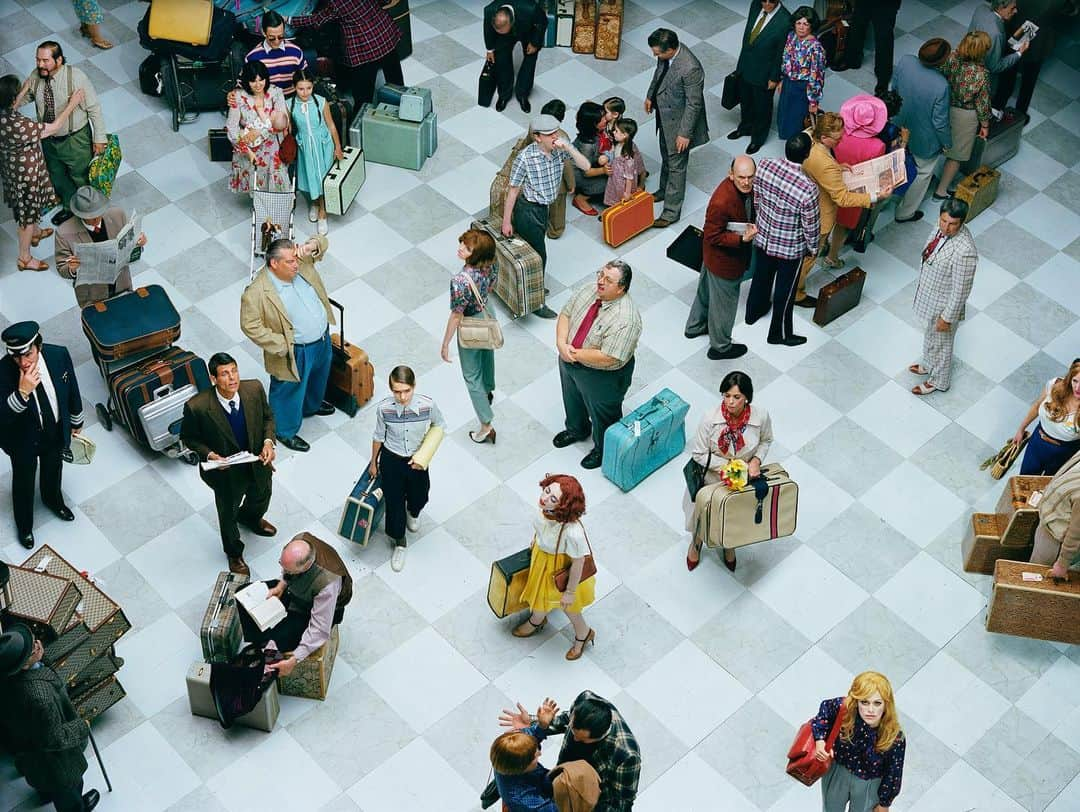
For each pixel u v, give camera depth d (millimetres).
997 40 10273
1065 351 9492
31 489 7754
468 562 7953
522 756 5594
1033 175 10938
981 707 7371
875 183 9164
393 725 7141
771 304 9578
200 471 7352
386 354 9180
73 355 9102
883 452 8719
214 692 6707
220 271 9766
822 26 11609
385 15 10523
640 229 10164
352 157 10086
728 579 7930
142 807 6746
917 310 8766
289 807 6781
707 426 7387
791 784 6973
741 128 11039
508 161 9562
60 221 8539
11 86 9055
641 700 7305
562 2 11719
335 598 6691
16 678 5953
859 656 7578
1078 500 7090
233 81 10953
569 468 8523
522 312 9344
